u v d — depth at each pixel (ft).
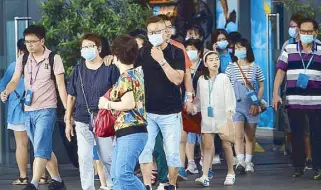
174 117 43.04
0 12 55.26
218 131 47.96
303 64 49.37
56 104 44.75
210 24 63.77
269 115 64.95
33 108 44.21
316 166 50.78
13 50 55.01
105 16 52.26
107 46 42.70
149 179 43.06
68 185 49.62
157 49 42.32
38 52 44.45
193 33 58.03
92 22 52.06
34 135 44.47
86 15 52.01
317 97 49.49
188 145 53.11
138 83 36.91
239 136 53.83
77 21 52.06
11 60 55.16
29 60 44.57
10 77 50.01
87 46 41.70
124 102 36.50
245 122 54.03
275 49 62.39
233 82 53.88
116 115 36.91
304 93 49.47
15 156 55.57
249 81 53.83
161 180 45.14
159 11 61.05
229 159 49.14
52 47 52.44
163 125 43.06
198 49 50.93
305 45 49.34
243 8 65.41
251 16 65.62
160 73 42.78
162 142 44.73
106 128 37.42
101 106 37.27
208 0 64.28
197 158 57.11
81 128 42.06
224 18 64.80
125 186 36.68
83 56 41.75
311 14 57.77
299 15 52.19
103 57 42.65
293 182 49.85
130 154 36.58
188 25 62.18
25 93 44.98
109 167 42.37
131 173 36.68
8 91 45.03
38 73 44.24
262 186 48.49
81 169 42.27
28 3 54.95
